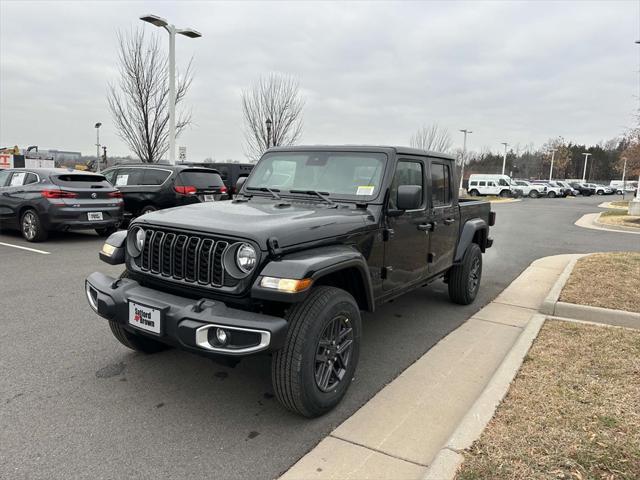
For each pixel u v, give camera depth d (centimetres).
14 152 2995
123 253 376
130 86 2083
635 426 296
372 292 369
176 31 1683
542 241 1304
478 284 646
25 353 430
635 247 1196
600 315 530
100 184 1059
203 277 318
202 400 355
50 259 850
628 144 2341
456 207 567
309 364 305
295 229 318
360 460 284
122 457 284
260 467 278
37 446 292
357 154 429
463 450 271
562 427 295
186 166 1202
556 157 8406
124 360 420
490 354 456
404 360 441
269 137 2430
